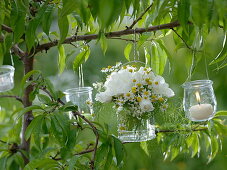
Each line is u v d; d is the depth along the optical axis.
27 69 1.75
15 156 1.73
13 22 1.51
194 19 1.18
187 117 1.60
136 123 1.57
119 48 2.49
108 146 1.56
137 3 1.25
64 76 2.33
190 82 1.59
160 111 1.59
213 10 1.16
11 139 1.84
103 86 1.60
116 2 1.12
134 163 2.19
